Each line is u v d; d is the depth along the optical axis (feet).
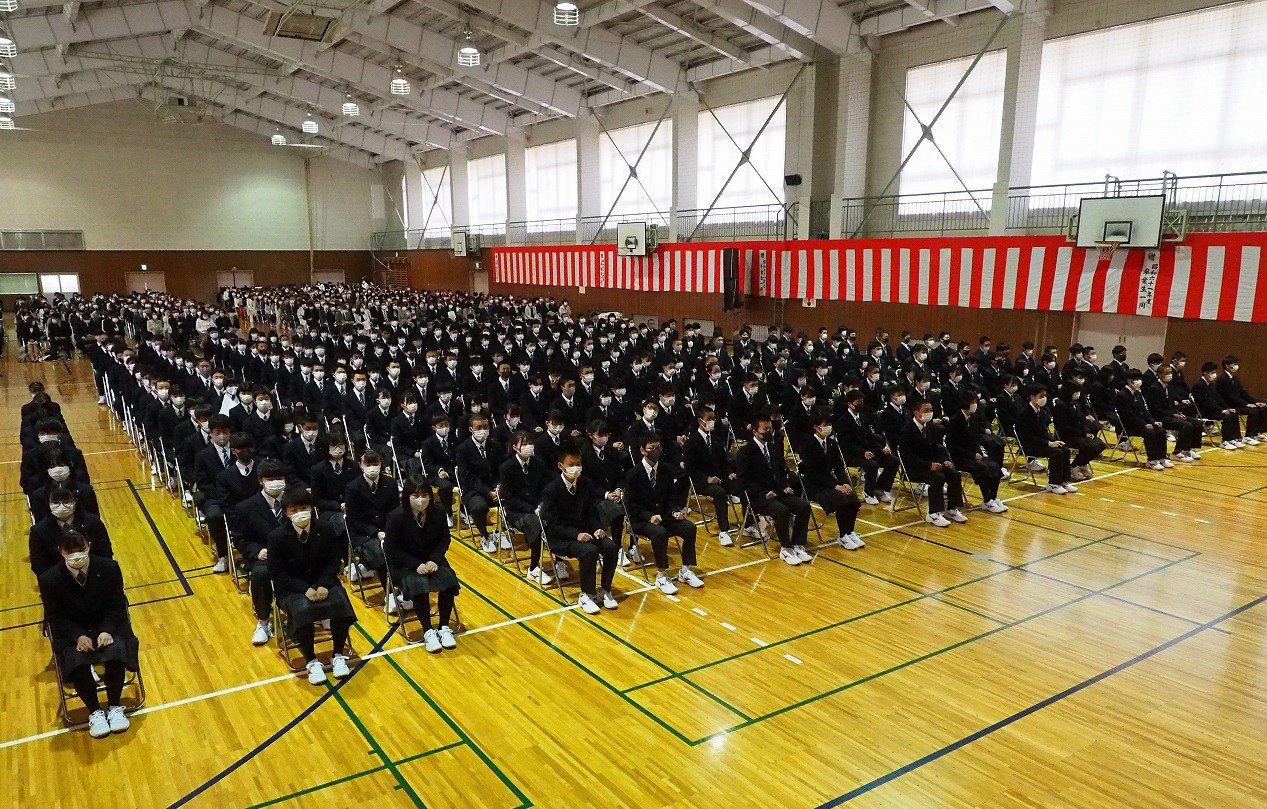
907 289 63.26
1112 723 19.04
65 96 108.58
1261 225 46.16
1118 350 47.14
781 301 74.02
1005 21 56.44
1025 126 56.34
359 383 42.11
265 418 35.73
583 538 25.44
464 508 32.63
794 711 19.58
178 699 20.25
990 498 35.06
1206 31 47.62
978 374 48.39
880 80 66.28
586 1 66.33
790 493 30.30
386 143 130.82
